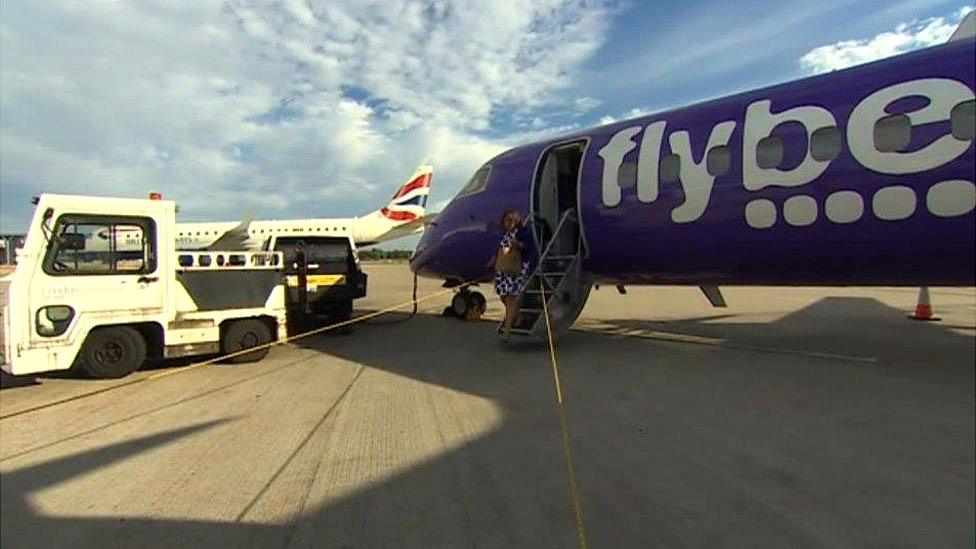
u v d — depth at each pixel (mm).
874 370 6656
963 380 6141
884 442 4285
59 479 3906
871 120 5996
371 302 18141
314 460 4188
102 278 6801
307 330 11391
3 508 3480
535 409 5371
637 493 3510
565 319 8719
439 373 7086
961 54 5648
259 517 3301
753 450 4180
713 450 4199
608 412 5211
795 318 11523
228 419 5273
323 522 3229
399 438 4637
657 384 6227
